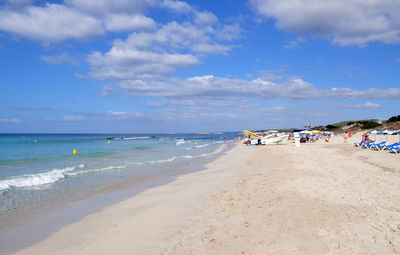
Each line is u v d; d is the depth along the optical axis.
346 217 5.92
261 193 8.39
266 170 13.39
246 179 11.10
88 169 16.06
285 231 5.24
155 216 6.84
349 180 9.95
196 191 9.53
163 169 16.19
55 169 15.94
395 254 4.20
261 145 39.38
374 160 16.08
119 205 8.27
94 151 30.75
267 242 4.78
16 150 30.95
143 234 5.62
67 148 35.53
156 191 10.11
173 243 5.02
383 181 9.70
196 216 6.59
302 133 50.12
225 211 6.79
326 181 9.85
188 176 13.49
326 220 5.77
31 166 17.41
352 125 93.56
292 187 8.98
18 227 6.44
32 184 11.59
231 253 4.44
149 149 35.28
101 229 6.13
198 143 56.78
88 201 8.83
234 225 5.73
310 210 6.47
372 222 5.58
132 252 4.76
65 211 7.73
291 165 14.66
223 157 23.56
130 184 11.66
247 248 4.59
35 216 7.29
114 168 16.48
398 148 20.67
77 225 6.50
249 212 6.55
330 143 38.72
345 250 4.37
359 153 20.72
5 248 5.23
